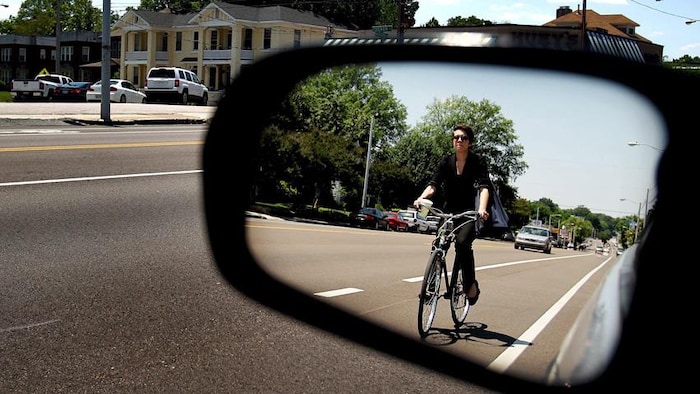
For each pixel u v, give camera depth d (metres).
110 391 3.30
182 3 76.00
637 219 2.01
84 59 82.50
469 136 2.82
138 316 4.41
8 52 87.38
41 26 118.50
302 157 3.58
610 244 2.11
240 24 59.25
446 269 3.23
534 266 2.52
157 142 16.98
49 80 43.91
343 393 3.31
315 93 3.36
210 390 3.34
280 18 58.78
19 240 6.54
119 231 7.19
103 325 4.23
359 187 3.36
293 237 3.71
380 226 3.37
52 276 5.34
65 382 3.39
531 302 2.54
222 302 4.66
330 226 3.51
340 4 63.69
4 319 4.29
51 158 12.82
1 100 43.44
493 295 2.90
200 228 7.51
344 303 3.53
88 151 14.30
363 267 3.44
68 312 4.46
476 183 2.95
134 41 68.12
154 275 5.43
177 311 4.50
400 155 3.13
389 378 3.46
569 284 2.35
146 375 3.50
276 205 3.79
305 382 3.43
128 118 24.72
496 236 2.89
